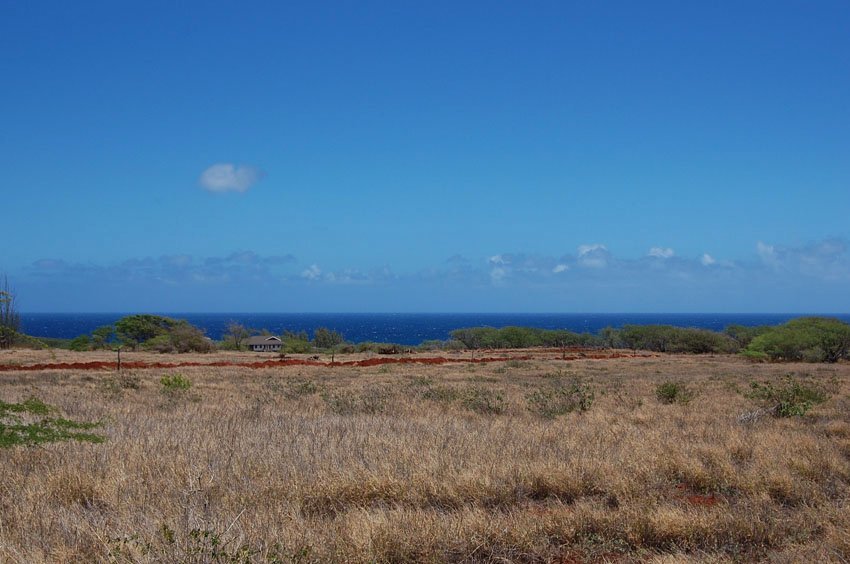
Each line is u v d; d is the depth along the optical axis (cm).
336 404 1983
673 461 993
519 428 1428
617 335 8938
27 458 964
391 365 5084
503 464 938
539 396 2134
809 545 662
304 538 619
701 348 8050
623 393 2553
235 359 5828
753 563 636
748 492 888
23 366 4197
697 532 703
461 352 7519
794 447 1157
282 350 7888
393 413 1812
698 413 1811
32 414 1311
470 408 1955
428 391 2436
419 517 689
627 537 695
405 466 920
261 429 1315
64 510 697
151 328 7462
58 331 19062
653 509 763
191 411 1738
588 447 1121
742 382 3234
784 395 1975
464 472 877
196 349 7256
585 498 849
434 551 629
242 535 605
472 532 661
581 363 5381
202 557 544
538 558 646
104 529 628
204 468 893
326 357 6506
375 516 690
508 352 7544
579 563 640
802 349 6059
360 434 1234
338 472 875
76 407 1664
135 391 2494
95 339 7469
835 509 774
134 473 874
